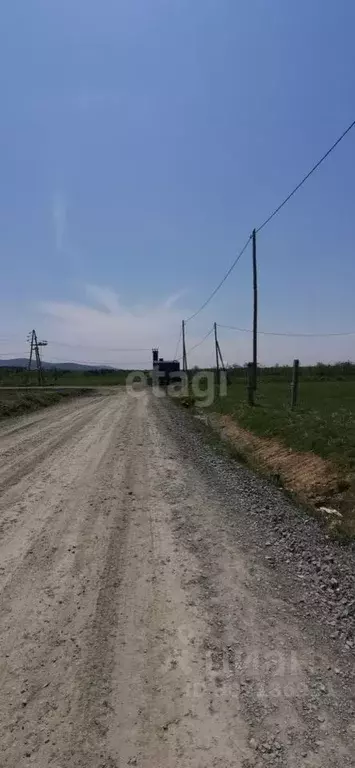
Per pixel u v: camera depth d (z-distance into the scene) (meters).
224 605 4.09
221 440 13.95
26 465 9.46
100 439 12.83
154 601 4.14
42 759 2.49
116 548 5.33
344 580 4.63
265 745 2.58
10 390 41.00
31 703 2.90
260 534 5.84
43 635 3.62
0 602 4.13
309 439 10.73
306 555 5.20
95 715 2.79
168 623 3.79
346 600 4.22
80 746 2.57
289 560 5.07
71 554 5.16
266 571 4.78
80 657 3.35
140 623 3.79
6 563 4.93
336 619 3.90
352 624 3.83
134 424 16.39
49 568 4.81
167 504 6.98
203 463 10.05
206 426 17.39
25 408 22.66
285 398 21.44
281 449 11.31
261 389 29.89
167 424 16.75
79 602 4.12
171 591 4.33
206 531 5.90
